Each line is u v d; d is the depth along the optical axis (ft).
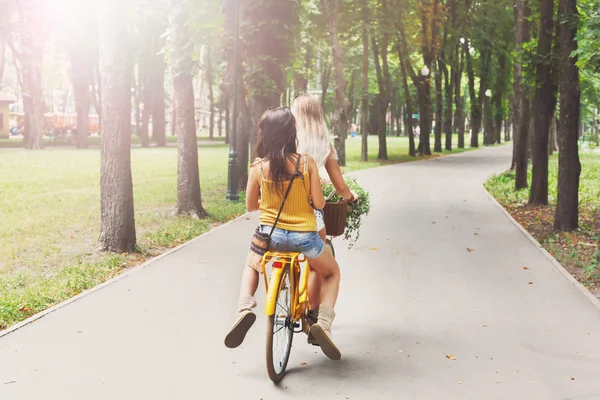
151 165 98.68
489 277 27.14
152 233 38.04
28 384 15.08
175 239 36.83
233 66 59.41
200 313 21.08
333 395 14.66
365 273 27.81
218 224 43.75
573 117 39.78
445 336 19.12
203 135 283.59
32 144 135.13
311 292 17.47
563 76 39.63
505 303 22.95
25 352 17.22
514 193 66.59
